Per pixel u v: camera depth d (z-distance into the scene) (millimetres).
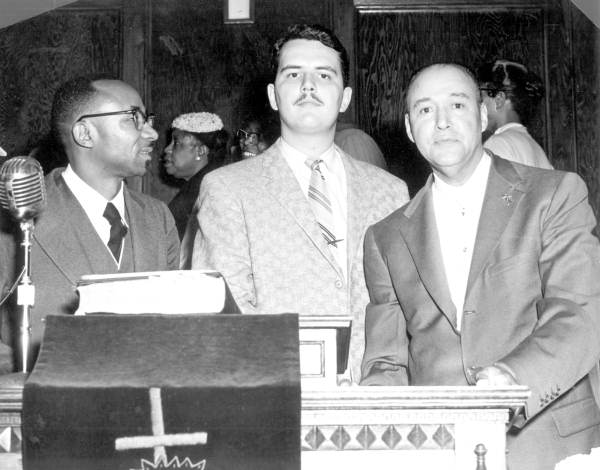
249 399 1651
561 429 2289
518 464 2262
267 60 6164
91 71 6125
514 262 2422
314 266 2826
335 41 3035
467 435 1753
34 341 2689
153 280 1817
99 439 1646
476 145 2586
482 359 2373
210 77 6152
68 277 2764
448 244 2598
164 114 6121
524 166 2615
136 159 2984
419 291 2555
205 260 2857
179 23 6164
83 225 2850
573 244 2375
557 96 6039
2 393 1716
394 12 6164
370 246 2736
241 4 6039
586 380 2406
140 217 3021
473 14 6148
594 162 5965
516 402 1738
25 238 2127
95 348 1709
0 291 2752
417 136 2600
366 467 1759
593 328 2189
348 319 1990
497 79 3951
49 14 6137
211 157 5203
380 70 6133
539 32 6102
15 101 6070
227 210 2889
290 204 2891
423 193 2691
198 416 1648
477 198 2613
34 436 1650
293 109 2971
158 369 1677
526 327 2371
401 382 2559
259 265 2826
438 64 2643
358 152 4574
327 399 1733
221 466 1644
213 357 1695
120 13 6164
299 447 1646
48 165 5816
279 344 1713
